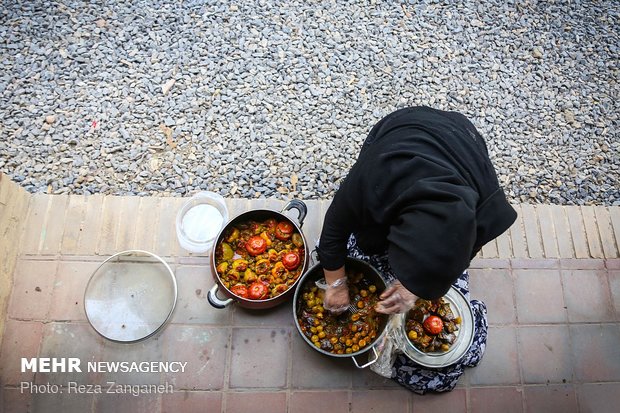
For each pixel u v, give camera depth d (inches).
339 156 90.0
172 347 73.5
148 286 76.1
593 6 108.1
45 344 73.1
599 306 79.4
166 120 90.7
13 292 75.4
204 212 80.7
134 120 90.7
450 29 103.0
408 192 43.4
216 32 98.3
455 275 42.7
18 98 91.0
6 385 71.0
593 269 81.7
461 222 41.3
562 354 76.3
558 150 94.3
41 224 79.6
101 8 99.0
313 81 96.0
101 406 70.8
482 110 96.5
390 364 68.5
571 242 83.4
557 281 80.4
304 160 89.1
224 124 91.2
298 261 71.8
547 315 78.2
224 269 71.6
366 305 68.9
